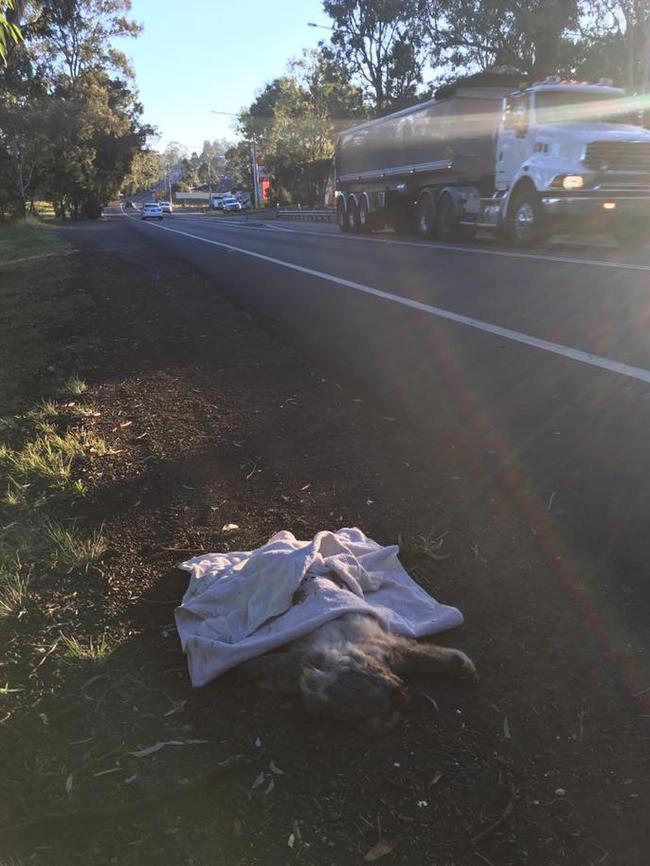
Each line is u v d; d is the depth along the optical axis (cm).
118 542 360
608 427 480
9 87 4069
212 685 255
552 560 325
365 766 216
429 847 188
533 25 3033
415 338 756
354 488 408
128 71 5928
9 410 585
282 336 808
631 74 2795
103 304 1090
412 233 2377
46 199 6072
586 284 984
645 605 290
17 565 336
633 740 221
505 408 529
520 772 212
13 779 213
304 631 258
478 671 257
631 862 183
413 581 311
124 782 211
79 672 263
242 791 207
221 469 445
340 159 2759
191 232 2986
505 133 1644
